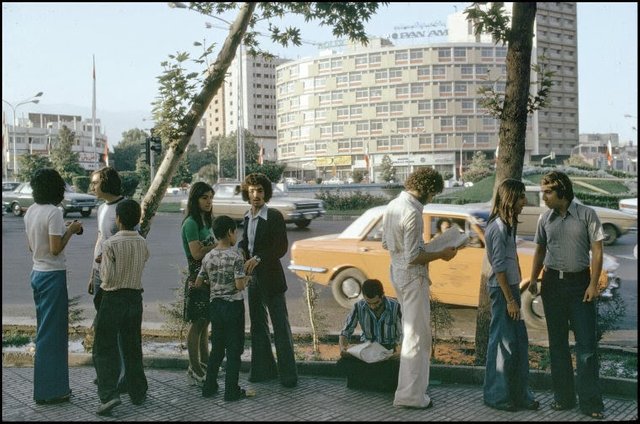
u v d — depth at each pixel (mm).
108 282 4918
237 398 5156
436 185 4977
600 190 36125
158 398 5238
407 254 4867
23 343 7422
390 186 47031
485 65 117312
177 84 6074
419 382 4898
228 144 133625
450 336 7559
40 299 5141
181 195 57719
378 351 5355
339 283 9531
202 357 5914
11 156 99000
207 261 5223
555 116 126625
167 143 6289
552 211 4922
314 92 129000
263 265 5535
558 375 4887
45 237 5102
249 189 5570
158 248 18078
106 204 5453
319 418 4664
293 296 10711
